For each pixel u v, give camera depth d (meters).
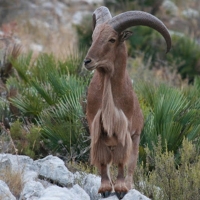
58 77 36.09
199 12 90.62
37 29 68.75
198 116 34.19
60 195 22.84
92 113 26.02
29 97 35.31
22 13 74.44
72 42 64.00
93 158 25.53
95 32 25.64
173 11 89.31
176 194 26.53
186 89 39.53
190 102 36.09
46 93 35.28
